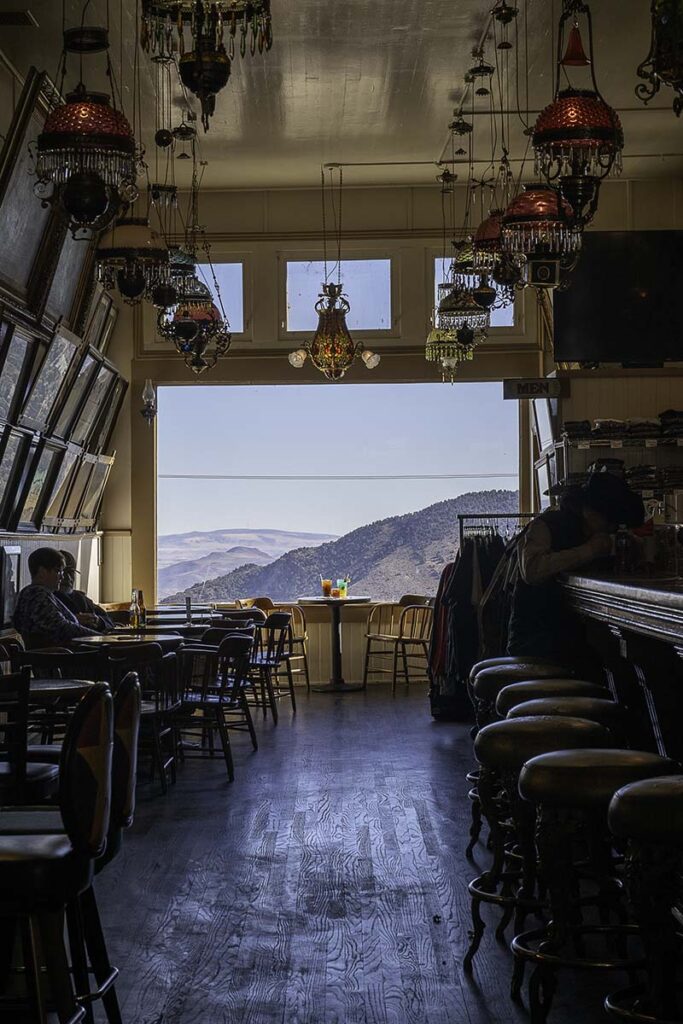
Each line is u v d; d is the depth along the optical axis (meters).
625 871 2.81
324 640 12.83
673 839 2.64
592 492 5.44
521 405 12.56
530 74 9.02
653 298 10.62
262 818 6.36
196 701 7.74
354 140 10.64
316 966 4.03
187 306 8.63
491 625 7.85
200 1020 3.54
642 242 10.65
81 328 10.30
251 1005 3.66
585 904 3.81
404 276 12.41
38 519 10.26
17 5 7.64
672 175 11.91
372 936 4.35
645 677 4.22
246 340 12.45
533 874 4.05
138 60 8.54
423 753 8.41
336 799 6.84
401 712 10.61
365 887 5.00
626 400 10.58
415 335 12.40
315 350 10.81
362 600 12.60
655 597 3.46
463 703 10.08
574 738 3.55
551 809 3.17
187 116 9.79
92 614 9.11
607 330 10.61
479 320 8.66
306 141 10.65
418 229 12.36
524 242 5.51
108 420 12.17
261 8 5.14
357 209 12.39
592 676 5.61
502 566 7.82
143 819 6.38
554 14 7.95
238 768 7.96
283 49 8.48
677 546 5.05
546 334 12.29
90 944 3.41
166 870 5.31
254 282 12.45
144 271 6.45
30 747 4.89
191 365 9.02
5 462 9.12
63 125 5.01
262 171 11.65
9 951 3.65
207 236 12.38
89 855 2.84
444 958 4.10
